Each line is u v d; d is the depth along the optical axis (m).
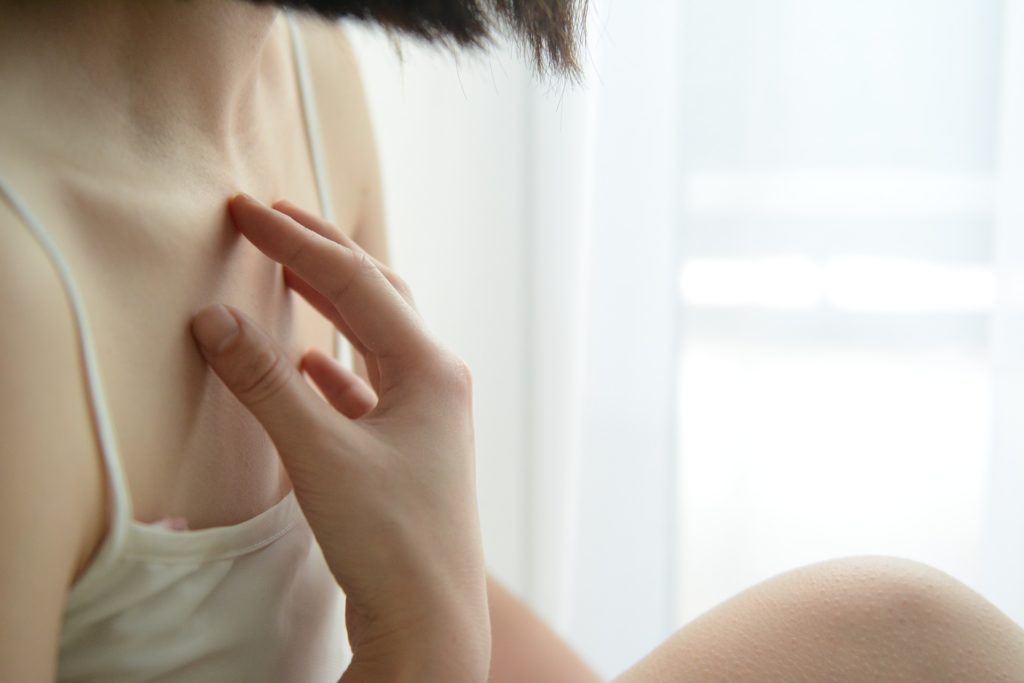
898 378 1.31
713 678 0.50
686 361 1.34
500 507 1.38
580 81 0.52
